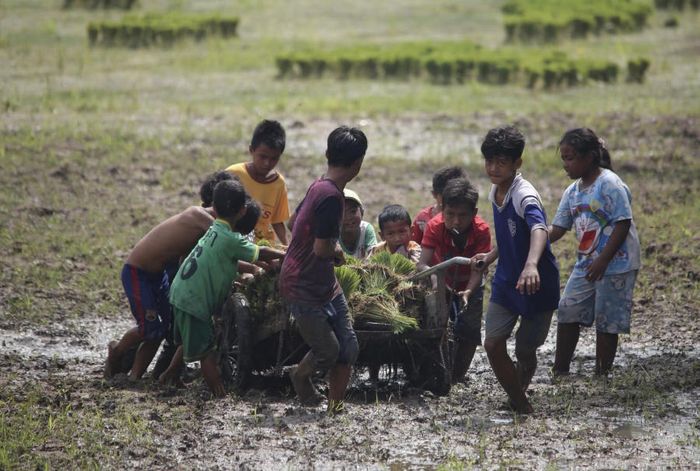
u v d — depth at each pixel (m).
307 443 18.83
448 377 22.20
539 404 21.73
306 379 20.81
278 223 25.42
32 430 19.14
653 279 32.41
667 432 19.81
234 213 21.30
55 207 39.66
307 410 20.75
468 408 21.36
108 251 35.12
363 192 43.25
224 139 51.84
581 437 19.38
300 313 19.89
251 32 100.94
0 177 42.34
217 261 21.16
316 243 19.45
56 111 57.66
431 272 21.50
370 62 77.38
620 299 23.86
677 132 52.16
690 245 35.41
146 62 81.88
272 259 21.58
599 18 99.00
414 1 123.00
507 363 20.50
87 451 18.22
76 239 36.09
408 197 42.59
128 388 22.67
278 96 67.19
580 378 24.11
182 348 22.12
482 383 24.03
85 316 29.61
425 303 21.94
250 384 22.39
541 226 19.16
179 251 22.92
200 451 18.41
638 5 105.31
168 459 18.00
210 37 94.56
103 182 43.22
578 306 24.14
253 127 55.22
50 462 17.67
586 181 23.92
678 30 101.62
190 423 19.84
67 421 19.73
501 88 71.62
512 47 90.94
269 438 19.08
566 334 24.44
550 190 43.88
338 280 21.69
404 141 52.66
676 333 28.05
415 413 20.89
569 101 64.75
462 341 23.58
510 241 19.83
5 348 26.52
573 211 24.23
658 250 34.78
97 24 88.88
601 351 24.28
